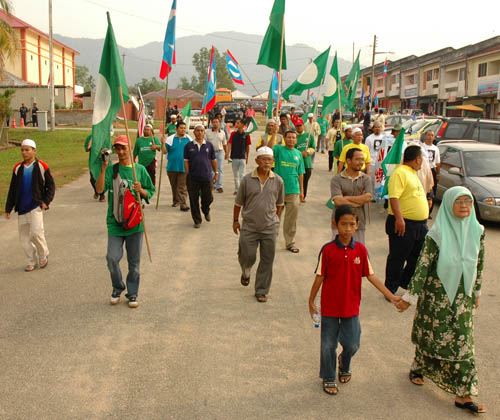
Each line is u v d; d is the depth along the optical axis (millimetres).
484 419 3980
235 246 8742
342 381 4512
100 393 4277
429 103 57594
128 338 5293
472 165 11430
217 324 5664
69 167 19062
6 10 19766
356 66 15016
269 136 10320
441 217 4148
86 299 6340
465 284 4027
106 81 6191
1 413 3982
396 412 4062
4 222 10359
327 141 24391
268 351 5051
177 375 4574
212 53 14391
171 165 11523
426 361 4320
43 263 7551
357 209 6445
